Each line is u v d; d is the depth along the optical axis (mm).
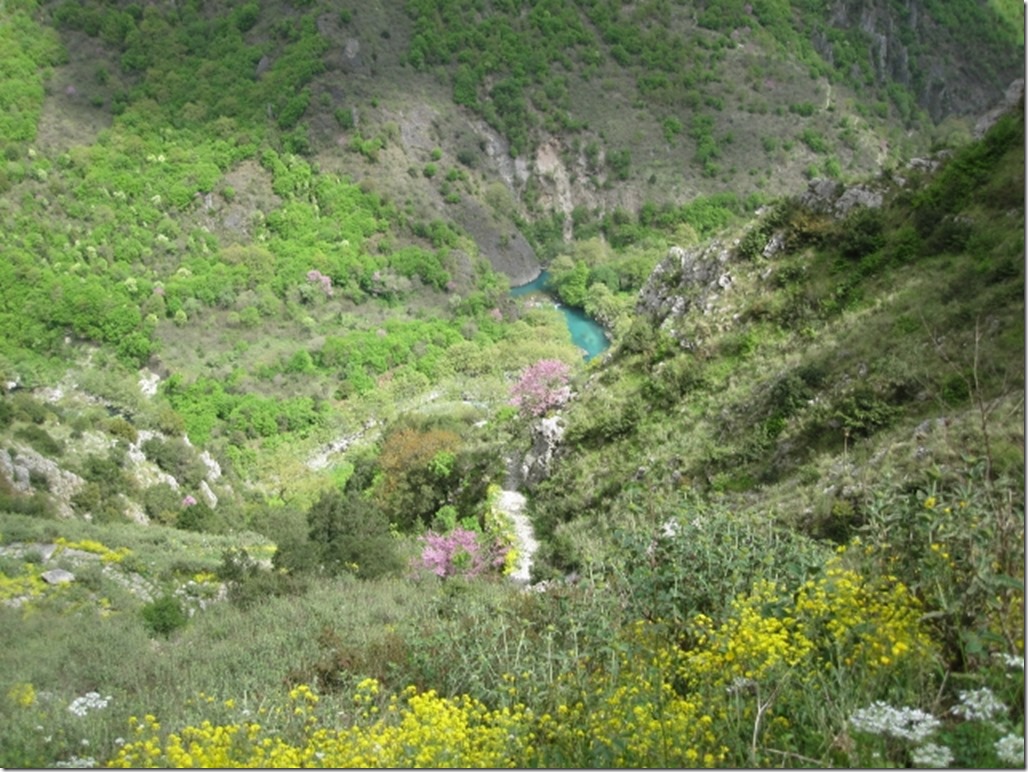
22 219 107562
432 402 87250
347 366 92625
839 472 20641
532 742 9328
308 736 11344
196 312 99000
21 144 117938
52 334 92562
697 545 11523
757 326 31016
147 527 35719
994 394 19828
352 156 120375
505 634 12688
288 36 130250
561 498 30750
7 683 16047
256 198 116562
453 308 106062
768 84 136875
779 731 8297
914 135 134875
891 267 29109
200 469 58125
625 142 131250
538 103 131875
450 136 126375
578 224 126375
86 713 13578
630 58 139500
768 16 143250
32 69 126188
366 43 129625
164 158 118688
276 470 77188
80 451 49312
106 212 110500
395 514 37625
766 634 9023
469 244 115562
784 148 130625
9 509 35000
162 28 132875
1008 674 7844
